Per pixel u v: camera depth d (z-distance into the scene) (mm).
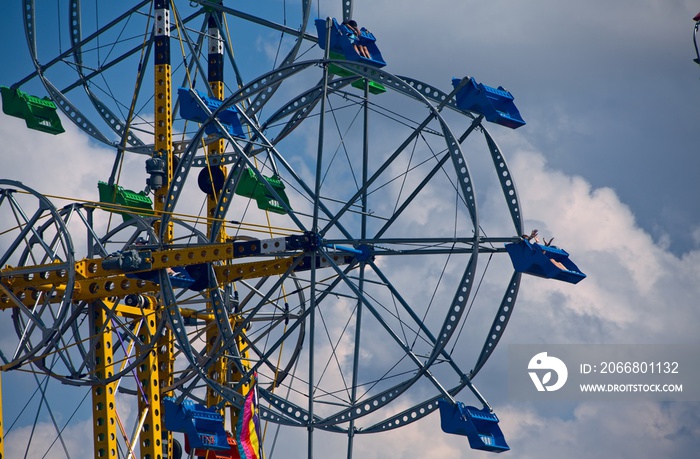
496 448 78188
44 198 77688
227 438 80750
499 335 78625
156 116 90688
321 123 77688
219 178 91000
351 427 80000
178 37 92250
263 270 80500
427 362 77312
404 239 77375
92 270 78188
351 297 77688
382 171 78250
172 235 88625
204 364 79812
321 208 79938
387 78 78375
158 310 79625
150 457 83938
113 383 82188
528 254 77125
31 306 80688
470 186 76250
